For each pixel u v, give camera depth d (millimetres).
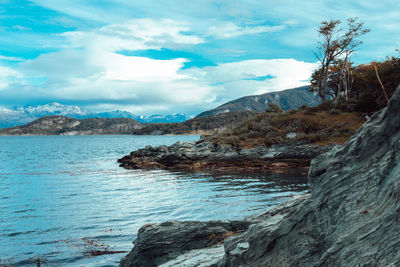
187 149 47438
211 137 50531
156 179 35406
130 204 22922
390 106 3848
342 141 39312
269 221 5367
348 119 44000
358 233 3223
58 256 13430
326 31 55250
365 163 4043
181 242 9086
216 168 42062
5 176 41594
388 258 2682
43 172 45406
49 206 23250
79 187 31453
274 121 48250
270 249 4633
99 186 31719
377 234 3000
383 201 3307
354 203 3764
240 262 5016
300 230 4328
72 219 19297
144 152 52906
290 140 42094
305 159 39125
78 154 86312
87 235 16125
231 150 43500
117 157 73562
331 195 4160
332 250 3295
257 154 41844
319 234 4031
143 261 9000
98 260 12906
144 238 9328
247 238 5453
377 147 4004
